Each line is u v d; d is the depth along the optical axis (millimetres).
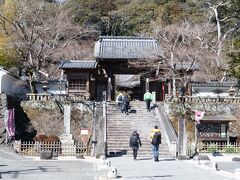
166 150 25641
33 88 36500
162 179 14883
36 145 26703
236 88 39375
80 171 17969
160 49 41344
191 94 39250
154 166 19828
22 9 39156
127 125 29812
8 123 28141
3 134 27984
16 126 30844
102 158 22172
